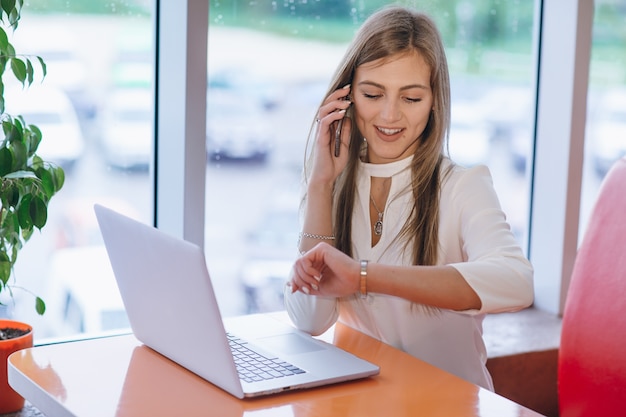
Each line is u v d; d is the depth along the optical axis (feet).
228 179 8.29
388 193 6.11
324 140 6.04
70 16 7.26
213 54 7.98
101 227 5.24
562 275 9.46
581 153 9.26
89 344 5.52
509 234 5.58
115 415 4.41
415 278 5.24
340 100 5.98
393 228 6.05
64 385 4.81
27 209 6.13
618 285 6.34
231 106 8.16
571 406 6.70
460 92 9.32
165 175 7.55
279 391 4.72
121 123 7.64
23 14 7.06
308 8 8.36
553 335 8.87
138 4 7.52
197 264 4.36
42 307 6.63
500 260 5.35
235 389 4.63
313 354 5.33
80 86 7.41
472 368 6.14
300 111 8.54
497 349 8.38
